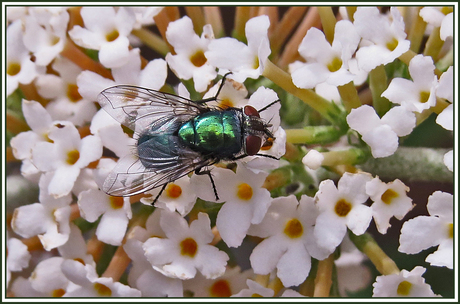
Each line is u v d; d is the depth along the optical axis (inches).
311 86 4.3
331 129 4.4
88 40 4.5
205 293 4.5
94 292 4.5
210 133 4.4
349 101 4.4
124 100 4.5
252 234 4.4
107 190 4.4
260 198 4.3
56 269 4.5
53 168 4.5
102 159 4.5
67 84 4.7
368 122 4.3
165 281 4.4
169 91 4.6
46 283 4.5
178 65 4.5
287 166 4.5
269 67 4.4
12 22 4.8
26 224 4.5
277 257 4.3
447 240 4.2
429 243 4.3
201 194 4.4
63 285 4.5
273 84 4.6
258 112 4.4
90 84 4.5
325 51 4.3
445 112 4.2
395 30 4.3
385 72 4.4
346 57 4.3
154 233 4.5
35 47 4.6
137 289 4.4
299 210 4.4
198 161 4.4
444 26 4.3
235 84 4.4
